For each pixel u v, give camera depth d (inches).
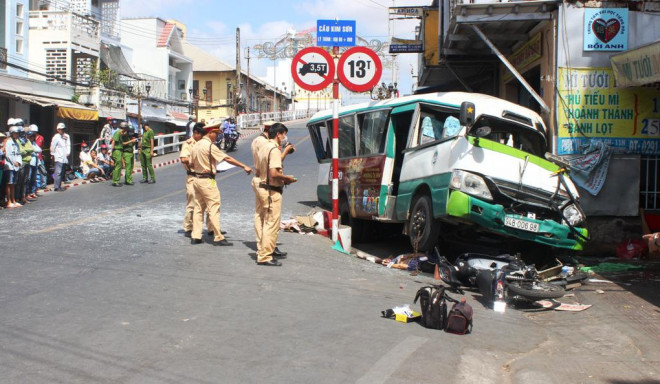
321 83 432.1
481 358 213.8
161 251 367.9
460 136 360.5
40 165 718.5
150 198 637.3
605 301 309.9
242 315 248.2
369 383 181.2
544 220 350.9
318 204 621.3
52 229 434.3
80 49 1220.5
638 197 439.5
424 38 800.9
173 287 287.9
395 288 318.7
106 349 201.8
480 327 255.3
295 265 353.4
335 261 378.6
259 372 186.7
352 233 507.5
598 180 440.1
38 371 180.7
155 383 175.0
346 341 220.5
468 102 355.6
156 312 246.5
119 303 257.0
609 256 439.8
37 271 307.6
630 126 439.5
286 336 223.6
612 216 440.1
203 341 214.1
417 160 403.5
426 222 380.5
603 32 439.5
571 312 290.0
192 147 398.3
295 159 1101.1
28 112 981.8
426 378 188.2
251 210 564.7
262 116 2273.6
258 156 343.9
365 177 470.0
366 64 432.1
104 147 880.3
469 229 381.4
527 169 359.3
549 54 460.8
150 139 800.9
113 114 1193.4
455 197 345.7
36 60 1184.2
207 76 2404.0
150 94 1605.6
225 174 889.5
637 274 378.3
